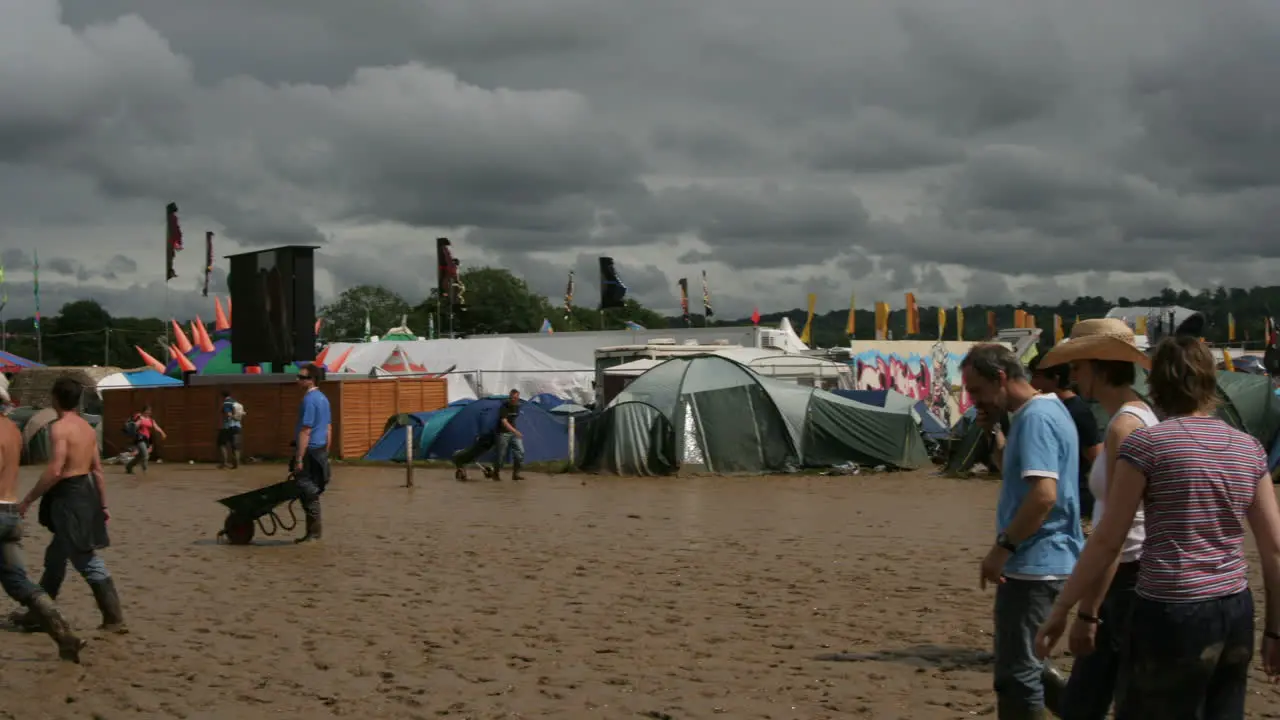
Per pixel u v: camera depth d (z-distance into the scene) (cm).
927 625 914
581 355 5444
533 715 671
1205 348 450
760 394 2930
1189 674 424
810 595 1061
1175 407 450
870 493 2289
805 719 655
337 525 1672
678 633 894
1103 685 512
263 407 3547
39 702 714
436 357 5038
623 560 1298
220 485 2602
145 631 920
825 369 4103
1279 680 700
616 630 907
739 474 2831
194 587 1134
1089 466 668
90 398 4619
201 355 5050
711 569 1227
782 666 781
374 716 676
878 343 4966
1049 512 523
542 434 3225
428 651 840
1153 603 428
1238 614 427
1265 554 432
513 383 4844
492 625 930
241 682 757
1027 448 521
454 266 5506
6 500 818
